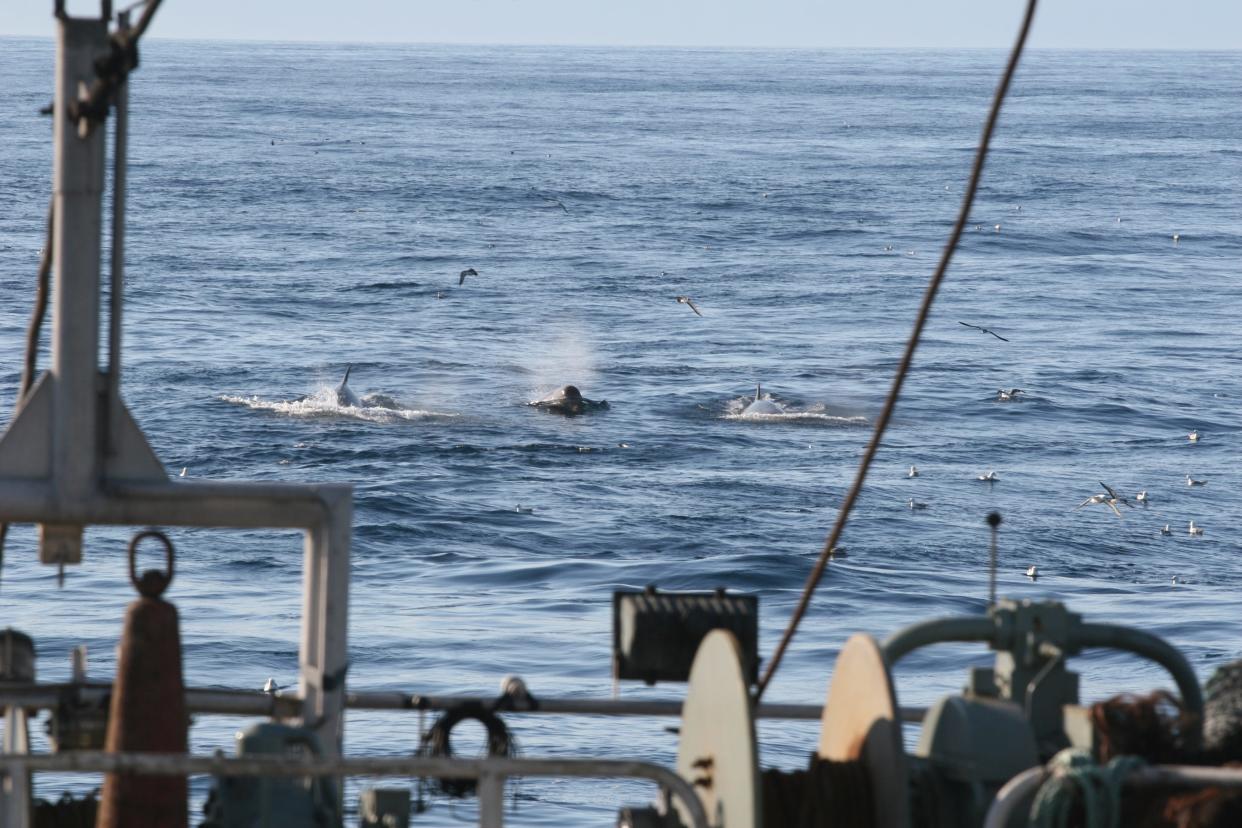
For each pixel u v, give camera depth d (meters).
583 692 60.97
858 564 92.38
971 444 131.62
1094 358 172.12
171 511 20.55
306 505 20.78
